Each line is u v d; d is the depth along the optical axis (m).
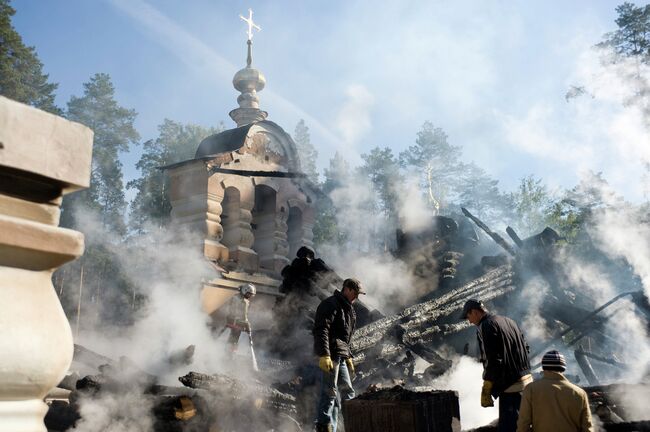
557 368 4.90
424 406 6.39
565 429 4.73
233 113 21.66
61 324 2.35
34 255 2.28
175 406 7.48
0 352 2.12
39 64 43.03
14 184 2.27
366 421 6.59
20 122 2.25
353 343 11.81
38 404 2.26
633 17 37.84
